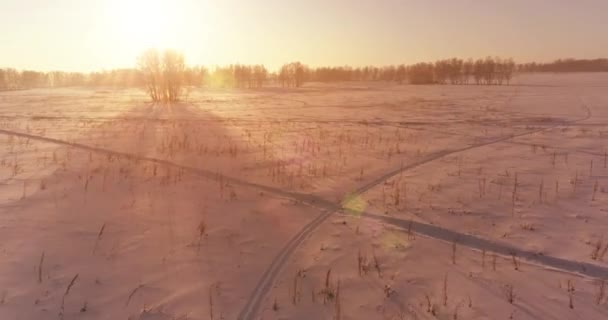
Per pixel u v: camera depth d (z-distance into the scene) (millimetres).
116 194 9688
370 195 10008
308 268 6441
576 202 9398
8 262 6320
